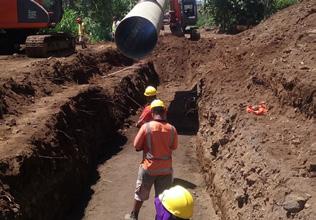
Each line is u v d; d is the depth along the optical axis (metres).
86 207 8.82
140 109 15.87
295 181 5.85
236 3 35.62
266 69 10.31
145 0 13.26
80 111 11.09
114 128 13.38
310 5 14.19
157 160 7.15
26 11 18.30
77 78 13.98
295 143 7.15
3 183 6.37
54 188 7.91
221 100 10.73
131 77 16.73
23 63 15.20
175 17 26.11
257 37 14.39
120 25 11.90
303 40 10.99
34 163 7.34
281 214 5.50
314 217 5.09
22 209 6.47
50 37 17.73
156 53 22.55
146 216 8.32
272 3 35.00
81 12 30.81
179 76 21.27
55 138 8.67
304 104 8.05
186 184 9.83
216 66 14.91
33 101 10.46
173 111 16.06
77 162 9.48
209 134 10.38
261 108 9.08
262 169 6.64
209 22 42.38
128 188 9.63
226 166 8.18
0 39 19.38
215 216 8.23
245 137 8.00
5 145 7.44
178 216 3.90
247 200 6.69
